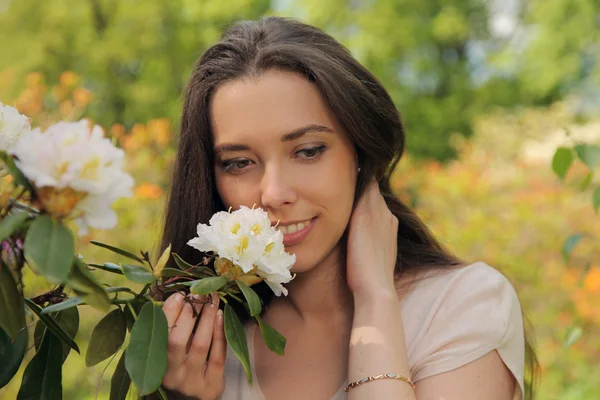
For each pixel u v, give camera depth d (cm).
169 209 173
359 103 155
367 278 152
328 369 159
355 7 1111
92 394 360
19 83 980
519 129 639
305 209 146
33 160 97
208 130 156
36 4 1033
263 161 147
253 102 145
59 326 120
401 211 178
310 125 146
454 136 1072
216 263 123
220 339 140
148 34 1052
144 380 106
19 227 98
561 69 1087
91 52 1026
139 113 1043
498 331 151
